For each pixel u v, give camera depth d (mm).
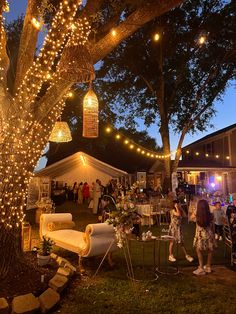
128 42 20781
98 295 5879
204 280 6781
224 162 30281
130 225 6891
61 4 6031
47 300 5254
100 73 21891
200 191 23031
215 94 22641
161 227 13375
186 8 20062
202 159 34875
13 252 6223
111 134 36719
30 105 6285
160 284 6500
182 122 23281
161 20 19969
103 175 27125
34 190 19609
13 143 6125
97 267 7551
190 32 20750
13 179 6164
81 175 27000
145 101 23922
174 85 22984
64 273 6344
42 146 6609
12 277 5984
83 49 5812
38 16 6387
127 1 6648
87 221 14961
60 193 23453
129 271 7078
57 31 6109
